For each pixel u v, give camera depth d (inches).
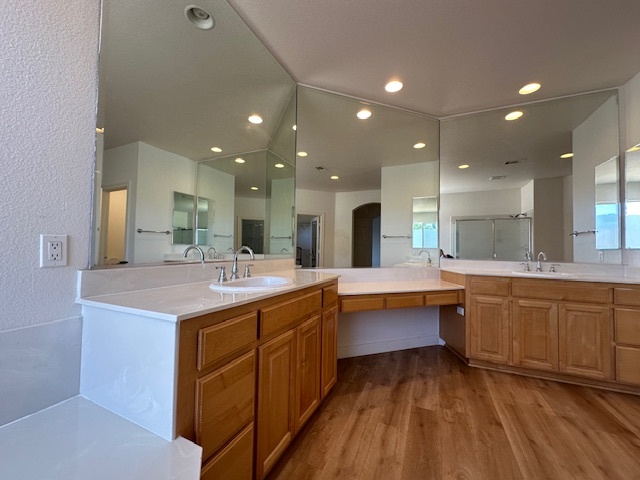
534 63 82.8
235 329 41.6
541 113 110.9
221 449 38.5
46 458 27.8
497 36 71.6
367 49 76.6
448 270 114.8
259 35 70.8
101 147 44.4
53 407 37.0
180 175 63.2
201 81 67.6
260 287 55.6
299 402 60.1
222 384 38.8
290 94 96.7
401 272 118.2
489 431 64.9
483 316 100.0
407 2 61.5
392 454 57.5
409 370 98.7
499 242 117.7
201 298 43.9
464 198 121.5
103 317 38.7
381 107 109.3
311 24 67.5
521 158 114.8
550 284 91.7
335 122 111.4
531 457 56.6
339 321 109.8
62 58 39.1
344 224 113.3
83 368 40.1
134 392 35.0
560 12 63.8
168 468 27.1
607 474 52.2
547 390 84.7
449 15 64.8
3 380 33.0
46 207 37.5
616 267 96.5
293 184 101.4
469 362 103.7
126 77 49.9
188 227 65.2
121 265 48.6
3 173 33.4
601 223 100.3
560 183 109.0
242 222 82.9
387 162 118.5
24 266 35.3
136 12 51.5
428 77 89.9
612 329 84.4
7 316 33.8
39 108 36.7
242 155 81.4
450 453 57.7
